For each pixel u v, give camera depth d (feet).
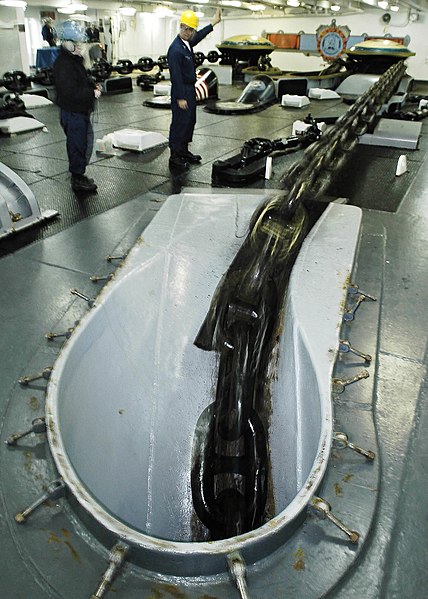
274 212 6.83
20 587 3.08
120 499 4.71
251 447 5.38
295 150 15.05
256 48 31.91
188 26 12.85
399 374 4.99
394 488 3.77
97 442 4.72
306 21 44.01
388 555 3.31
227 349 5.90
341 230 6.88
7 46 22.93
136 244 6.73
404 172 12.45
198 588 3.06
